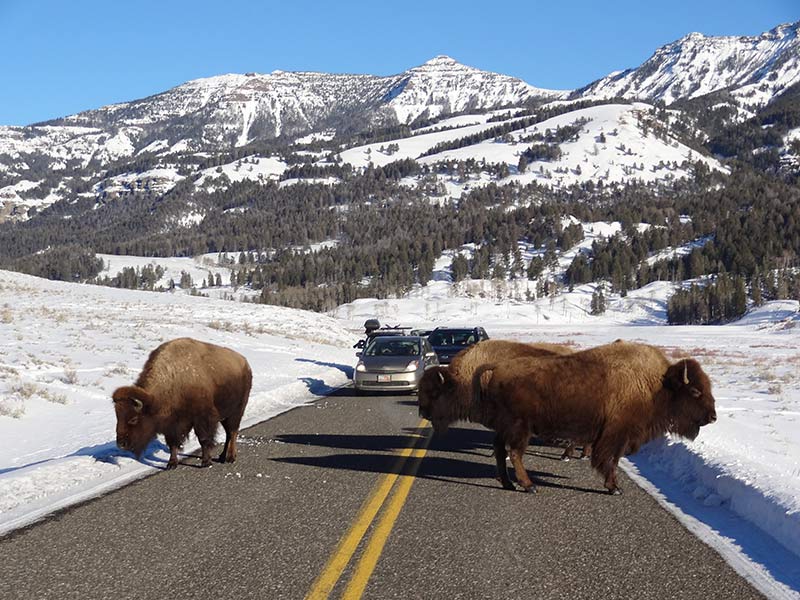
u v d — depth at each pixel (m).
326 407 14.66
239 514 6.38
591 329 110.62
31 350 19.45
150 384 7.94
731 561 5.17
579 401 7.14
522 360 7.48
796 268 162.38
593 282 191.62
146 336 26.16
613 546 5.52
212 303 52.22
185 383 8.11
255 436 10.83
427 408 8.85
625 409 7.13
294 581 4.75
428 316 155.75
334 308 172.75
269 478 7.87
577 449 9.75
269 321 43.50
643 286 180.50
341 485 7.54
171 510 6.51
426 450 9.67
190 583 4.71
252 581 4.75
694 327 110.88
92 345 21.88
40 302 39.34
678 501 6.96
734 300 131.50
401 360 17.17
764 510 6.07
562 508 6.66
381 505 6.69
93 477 7.88
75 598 4.48
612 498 7.07
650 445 9.50
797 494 6.12
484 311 159.12
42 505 6.68
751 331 91.75
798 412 13.68
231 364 8.73
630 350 7.29
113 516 6.30
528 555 5.29
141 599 4.45
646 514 6.46
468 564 5.09
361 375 17.02
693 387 7.07
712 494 6.95
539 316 153.25
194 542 5.57
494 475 8.12
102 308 40.25
